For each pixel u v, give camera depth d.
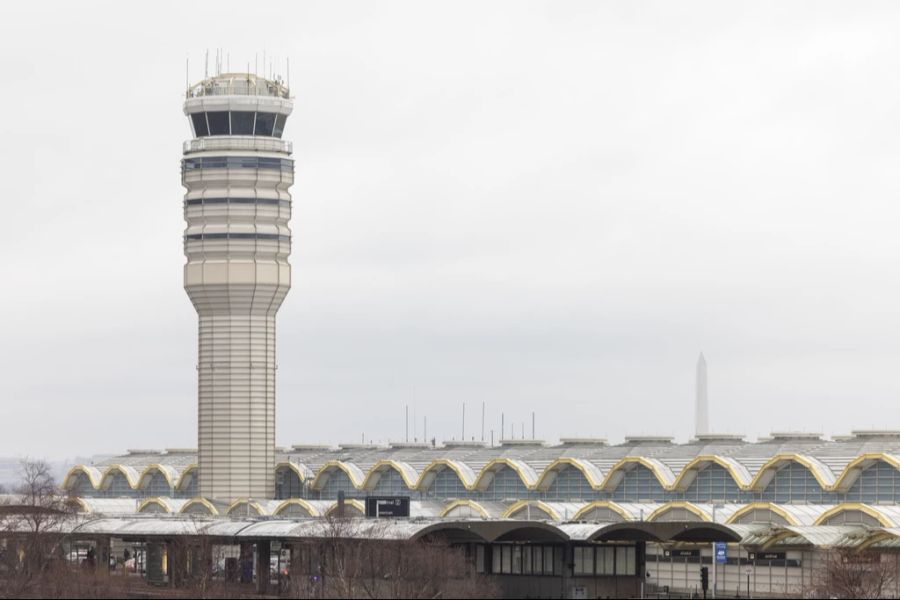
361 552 191.12
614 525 188.12
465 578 187.25
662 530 189.50
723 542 197.12
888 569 187.38
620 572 198.88
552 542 195.38
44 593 197.75
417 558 184.00
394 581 183.75
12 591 196.88
